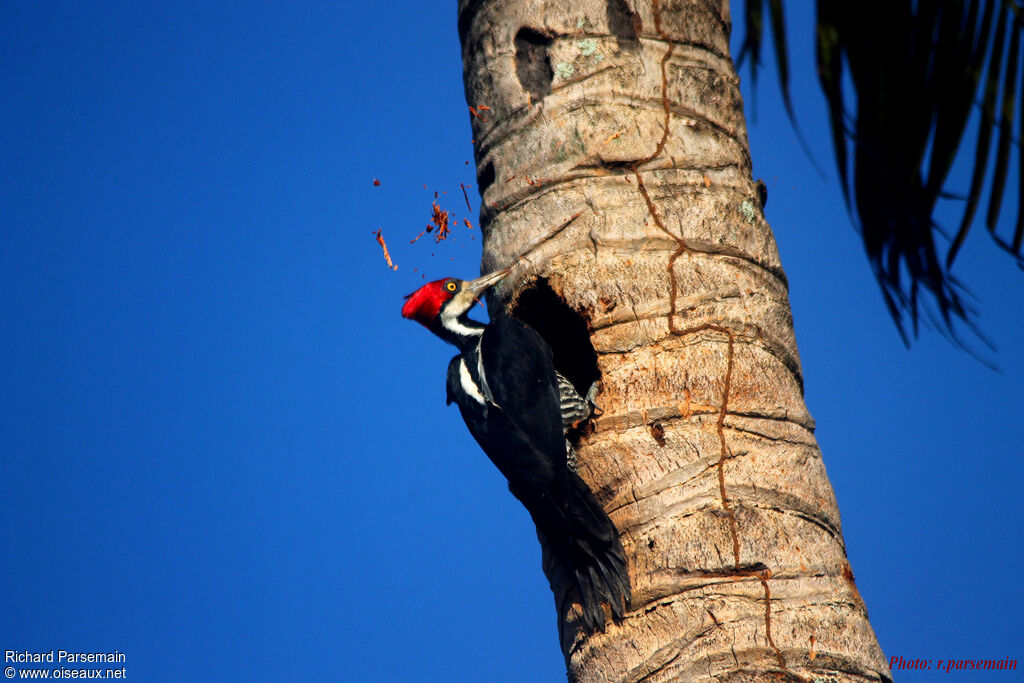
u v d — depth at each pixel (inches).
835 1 321.4
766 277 415.5
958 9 325.7
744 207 423.8
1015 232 338.3
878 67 325.4
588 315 411.2
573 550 387.9
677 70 435.5
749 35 301.3
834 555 368.8
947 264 340.8
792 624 347.6
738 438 379.9
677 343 396.5
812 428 398.3
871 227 344.2
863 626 360.5
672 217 416.5
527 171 439.8
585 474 393.1
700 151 428.1
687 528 363.6
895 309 348.5
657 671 351.3
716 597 351.3
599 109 430.3
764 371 393.7
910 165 333.4
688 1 444.8
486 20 461.4
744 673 339.3
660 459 378.0
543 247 429.4
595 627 372.5
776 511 367.9
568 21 440.8
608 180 424.5
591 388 409.1
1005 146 333.7
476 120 466.6
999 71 332.2
